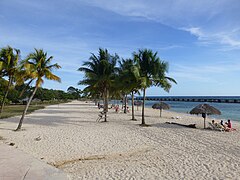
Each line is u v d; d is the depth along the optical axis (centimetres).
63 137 1208
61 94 9394
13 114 2567
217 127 1593
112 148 988
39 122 1864
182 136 1300
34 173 593
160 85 1791
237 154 912
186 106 6456
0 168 629
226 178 642
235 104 7256
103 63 1967
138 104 4131
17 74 1316
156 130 1504
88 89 2441
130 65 1850
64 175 585
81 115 2616
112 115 2703
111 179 622
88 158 832
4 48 1281
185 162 798
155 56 1742
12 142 1066
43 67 1409
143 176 651
